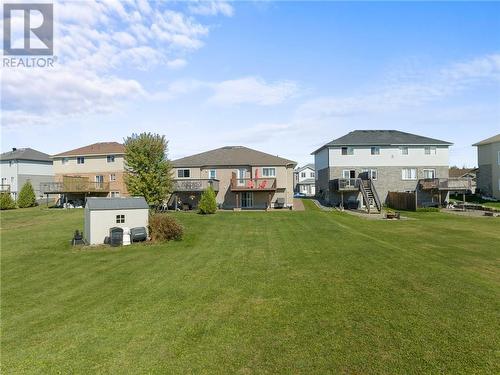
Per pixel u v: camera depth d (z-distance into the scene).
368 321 8.35
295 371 6.38
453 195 51.12
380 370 6.32
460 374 6.14
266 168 41.03
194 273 13.26
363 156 43.81
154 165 28.05
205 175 41.34
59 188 43.81
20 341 8.07
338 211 36.19
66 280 12.96
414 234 21.44
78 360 7.08
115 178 46.00
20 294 11.46
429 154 43.84
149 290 11.41
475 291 10.27
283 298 10.17
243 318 8.83
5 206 43.06
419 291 10.36
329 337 7.62
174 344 7.57
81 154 46.78
